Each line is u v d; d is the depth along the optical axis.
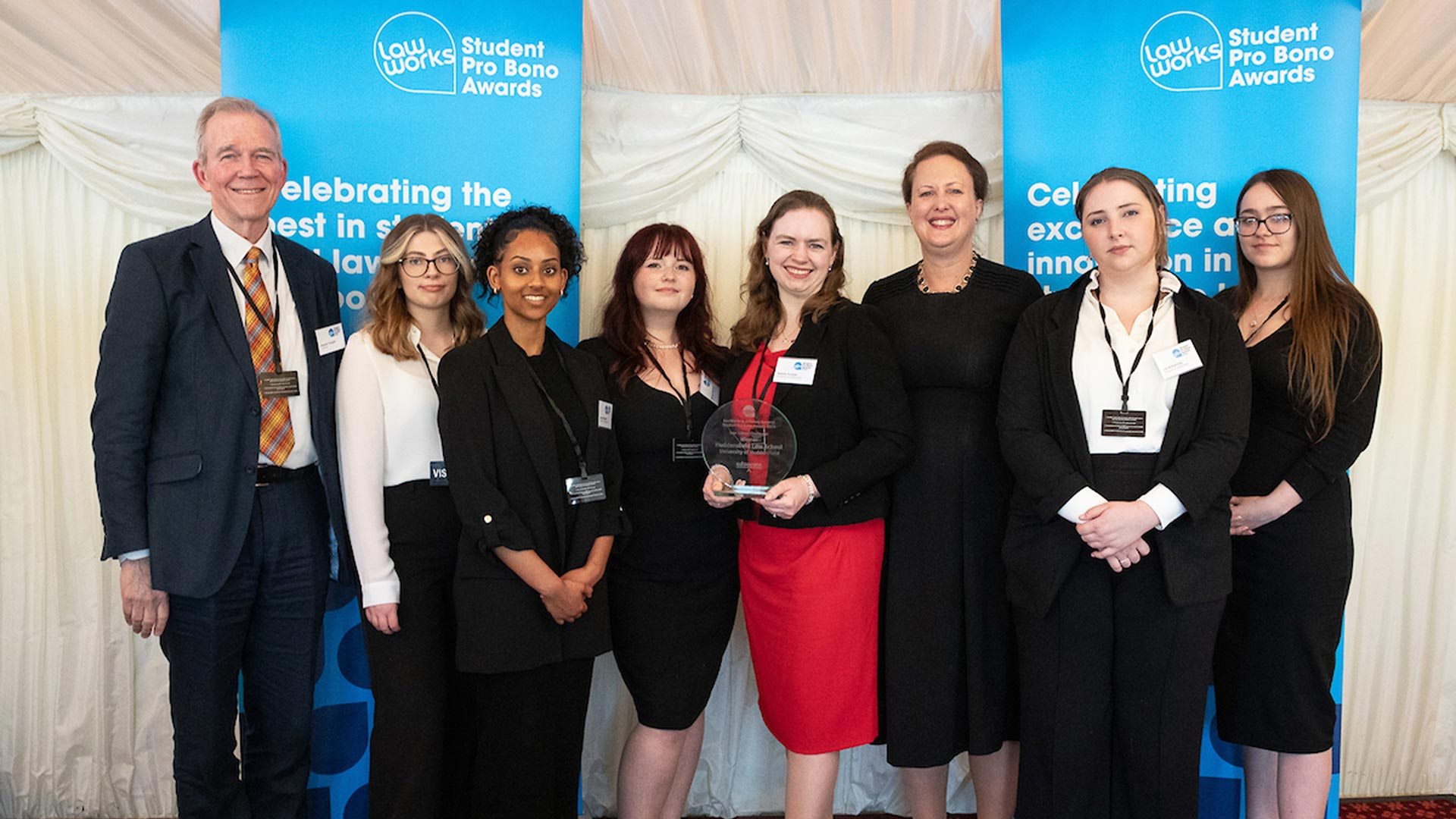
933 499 2.38
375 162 2.62
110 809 3.11
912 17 2.86
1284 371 2.31
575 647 2.16
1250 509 2.32
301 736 2.35
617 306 2.51
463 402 2.09
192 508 2.14
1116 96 2.71
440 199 2.64
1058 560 2.14
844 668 2.33
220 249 2.20
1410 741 3.20
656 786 2.46
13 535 3.08
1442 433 3.17
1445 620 3.18
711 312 2.62
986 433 2.39
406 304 2.34
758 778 3.19
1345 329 2.28
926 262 2.58
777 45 2.93
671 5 2.81
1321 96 2.59
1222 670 2.46
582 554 2.15
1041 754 2.20
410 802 2.16
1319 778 2.38
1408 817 3.05
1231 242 2.66
